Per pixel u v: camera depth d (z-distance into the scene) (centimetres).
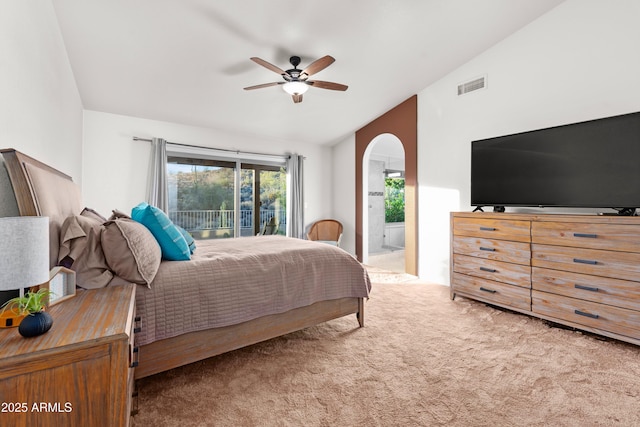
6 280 88
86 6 240
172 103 397
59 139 240
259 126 494
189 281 178
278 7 264
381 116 504
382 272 479
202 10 258
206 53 312
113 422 92
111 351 93
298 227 562
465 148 381
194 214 472
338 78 390
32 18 171
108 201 399
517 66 330
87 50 287
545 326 263
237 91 388
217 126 477
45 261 98
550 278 256
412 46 339
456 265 334
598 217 230
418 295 358
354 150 568
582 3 284
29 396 82
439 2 282
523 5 296
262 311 204
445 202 405
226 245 274
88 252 149
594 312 231
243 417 152
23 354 81
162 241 195
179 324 172
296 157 565
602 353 216
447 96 401
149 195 418
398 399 167
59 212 157
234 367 199
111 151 402
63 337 92
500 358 210
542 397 168
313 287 234
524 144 293
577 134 258
